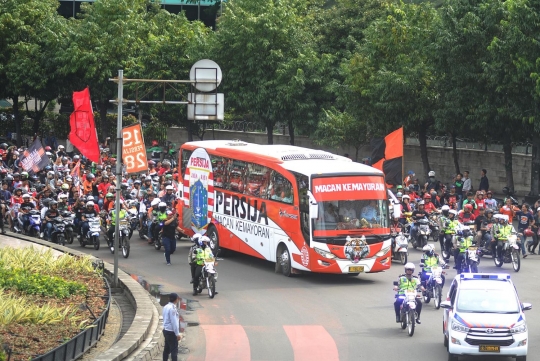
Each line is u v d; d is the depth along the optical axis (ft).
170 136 232.32
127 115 236.02
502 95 143.64
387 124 162.71
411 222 123.44
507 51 139.23
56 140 214.90
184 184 119.14
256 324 75.92
